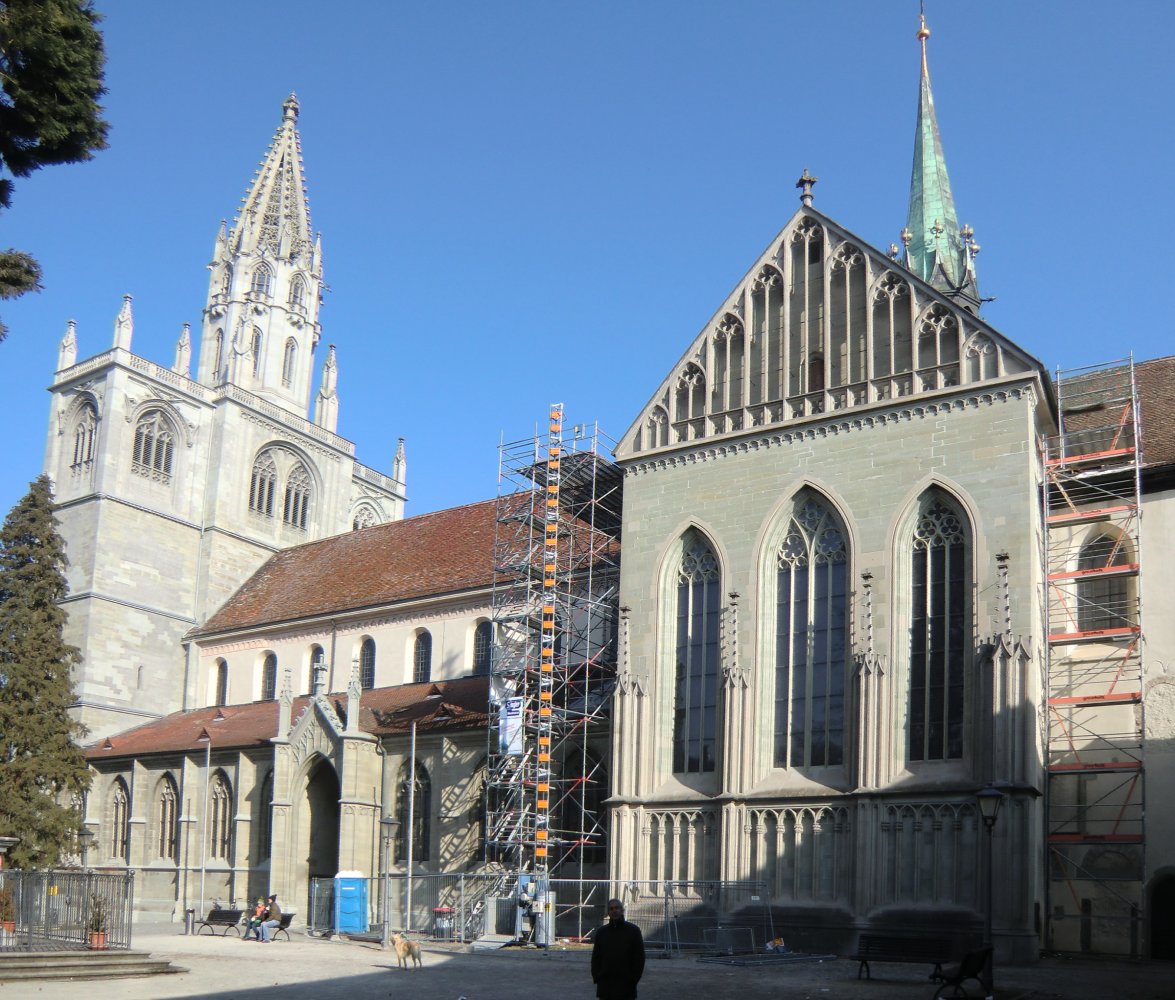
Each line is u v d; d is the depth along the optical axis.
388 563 89.12
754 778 54.31
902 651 51.94
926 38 82.62
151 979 39.22
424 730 69.94
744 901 52.59
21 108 31.30
